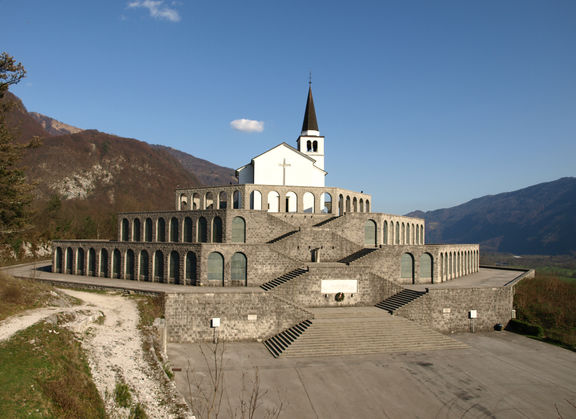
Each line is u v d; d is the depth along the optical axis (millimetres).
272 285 46656
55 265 61188
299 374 32125
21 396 18500
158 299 40469
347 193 68562
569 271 147625
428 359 36469
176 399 22750
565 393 30125
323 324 40219
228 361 34938
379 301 48406
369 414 26078
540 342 43406
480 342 42781
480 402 28203
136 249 53562
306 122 83812
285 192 63219
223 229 53781
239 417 25047
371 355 36938
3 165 39719
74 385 20953
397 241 67938
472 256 73562
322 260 56000
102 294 43250
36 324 25922
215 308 40500
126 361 25969
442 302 45969
